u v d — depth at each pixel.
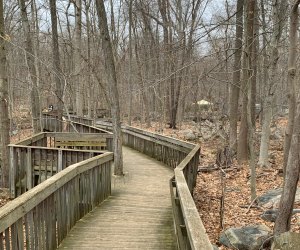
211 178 10.70
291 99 6.59
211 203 8.38
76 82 21.94
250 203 8.04
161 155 11.49
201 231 2.80
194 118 25.03
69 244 4.61
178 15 22.75
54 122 20.23
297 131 5.36
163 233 5.06
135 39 24.52
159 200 6.97
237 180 10.30
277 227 5.64
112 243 4.66
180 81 21.31
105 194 7.06
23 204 3.39
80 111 21.06
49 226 4.23
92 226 5.32
